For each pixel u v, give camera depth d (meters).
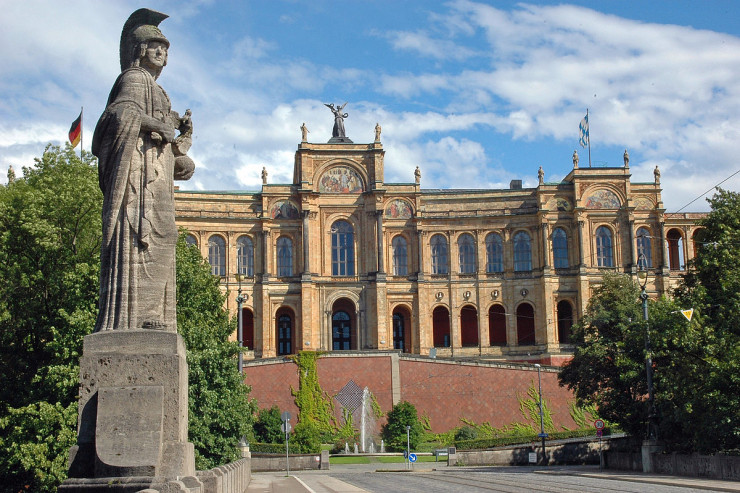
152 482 12.44
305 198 117.25
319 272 117.06
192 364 41.44
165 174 14.41
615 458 61.12
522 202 120.62
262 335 114.50
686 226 120.75
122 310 13.77
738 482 37.31
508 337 117.19
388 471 67.88
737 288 50.75
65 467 33.75
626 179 117.81
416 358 97.06
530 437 84.62
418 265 118.81
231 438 42.16
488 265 119.88
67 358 36.78
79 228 44.16
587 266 115.94
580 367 68.69
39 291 41.31
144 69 14.88
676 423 50.28
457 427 95.00
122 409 12.92
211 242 117.19
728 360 44.34
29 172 49.97
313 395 95.50
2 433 36.91
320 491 37.84
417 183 120.38
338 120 126.31
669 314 52.56
